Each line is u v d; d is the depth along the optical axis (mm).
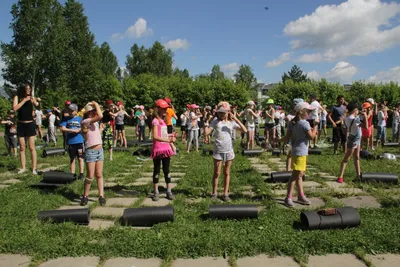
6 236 4285
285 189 6758
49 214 4836
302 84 42344
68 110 7527
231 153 5883
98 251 3910
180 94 44094
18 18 36906
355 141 7105
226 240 4062
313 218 4461
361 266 3568
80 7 49062
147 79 47000
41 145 15234
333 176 8000
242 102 41656
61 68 39281
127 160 10531
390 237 4129
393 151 12328
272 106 13172
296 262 3682
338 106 11453
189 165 9547
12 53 36094
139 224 4797
